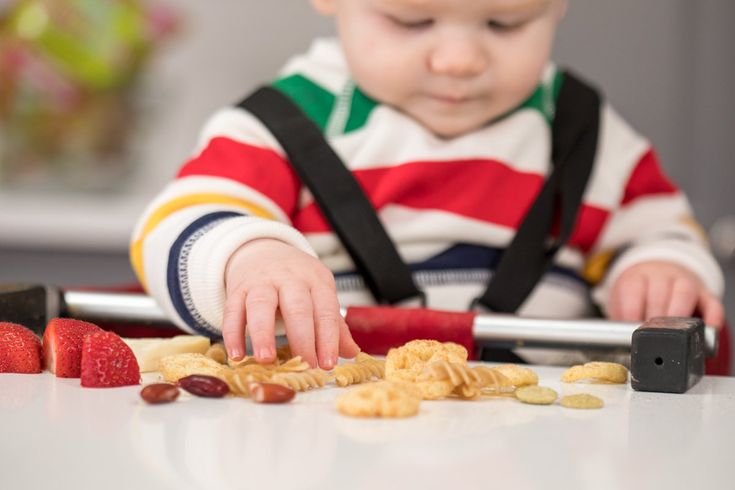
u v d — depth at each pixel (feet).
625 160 3.60
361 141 3.31
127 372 2.11
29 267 5.56
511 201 3.36
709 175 5.02
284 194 3.22
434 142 3.32
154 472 1.62
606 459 1.70
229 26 5.32
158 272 2.64
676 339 2.13
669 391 2.14
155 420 1.86
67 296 2.66
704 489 1.60
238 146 3.21
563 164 3.42
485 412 1.95
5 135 5.44
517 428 1.85
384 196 3.28
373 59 3.18
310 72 3.42
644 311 3.16
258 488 1.57
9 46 5.35
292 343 2.25
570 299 3.46
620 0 4.97
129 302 2.67
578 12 4.98
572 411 1.97
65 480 1.60
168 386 1.99
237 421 1.86
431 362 2.12
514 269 3.28
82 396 2.02
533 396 2.02
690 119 5.00
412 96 3.24
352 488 1.57
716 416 1.96
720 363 2.97
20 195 5.50
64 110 5.41
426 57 3.15
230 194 3.08
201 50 5.34
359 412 1.90
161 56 5.36
